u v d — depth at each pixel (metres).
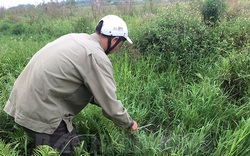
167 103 3.57
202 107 3.19
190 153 2.63
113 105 2.22
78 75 2.17
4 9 13.77
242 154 2.57
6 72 4.38
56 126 2.27
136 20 7.22
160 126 3.09
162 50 4.72
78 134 2.85
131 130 2.65
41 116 2.21
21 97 2.25
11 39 8.28
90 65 2.14
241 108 3.27
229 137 2.66
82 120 2.86
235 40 4.77
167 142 2.84
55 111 2.23
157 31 4.84
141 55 4.78
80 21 7.66
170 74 4.15
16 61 4.85
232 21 5.52
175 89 3.90
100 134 2.69
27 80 2.25
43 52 2.27
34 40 7.95
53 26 9.20
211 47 4.64
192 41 4.72
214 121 3.06
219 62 4.28
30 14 11.77
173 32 4.83
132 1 10.77
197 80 4.15
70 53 2.17
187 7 6.45
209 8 5.96
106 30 2.28
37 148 2.35
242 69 3.68
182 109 3.20
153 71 4.39
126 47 4.91
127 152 2.64
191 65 4.43
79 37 2.30
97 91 2.19
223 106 3.38
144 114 3.30
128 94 3.59
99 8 10.31
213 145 2.89
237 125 2.89
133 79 4.00
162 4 9.67
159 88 3.74
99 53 2.18
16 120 2.28
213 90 3.34
